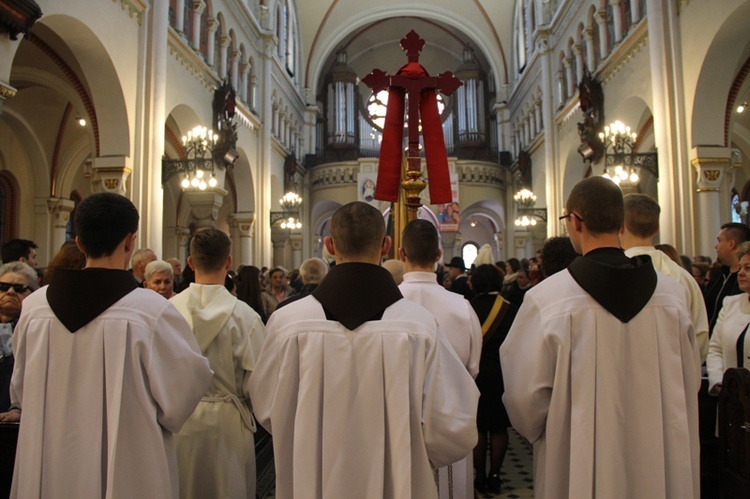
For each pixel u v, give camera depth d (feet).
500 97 79.92
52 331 6.99
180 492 8.82
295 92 73.36
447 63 91.97
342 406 6.39
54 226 44.73
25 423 6.86
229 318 9.37
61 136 43.55
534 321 7.18
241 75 51.47
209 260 9.68
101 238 7.25
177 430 7.39
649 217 10.55
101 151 29.63
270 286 27.12
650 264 7.02
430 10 78.18
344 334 6.57
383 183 19.53
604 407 6.56
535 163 65.41
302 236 77.25
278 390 6.61
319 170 79.87
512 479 15.87
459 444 6.55
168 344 7.23
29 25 19.72
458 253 83.56
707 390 10.80
